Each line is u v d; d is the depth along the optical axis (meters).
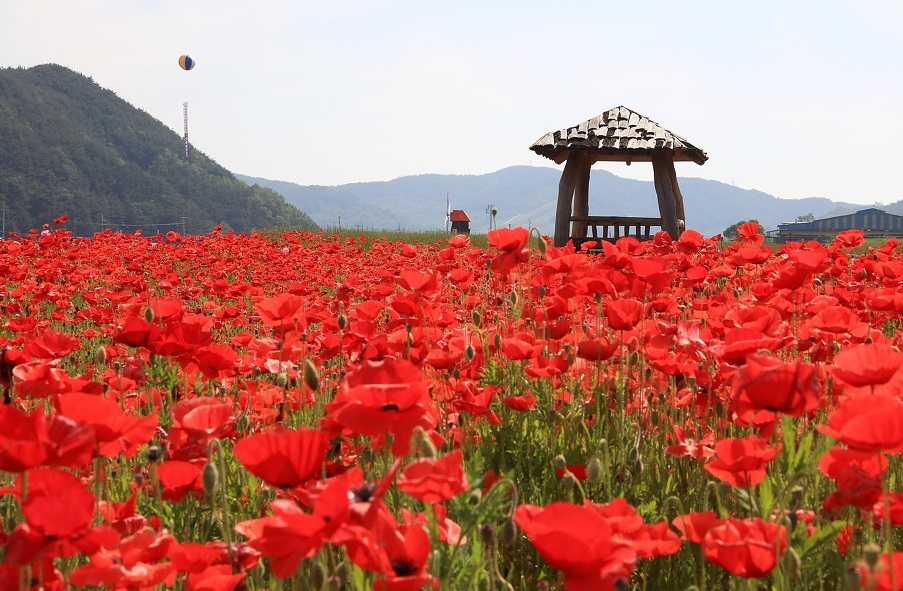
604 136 21.17
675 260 7.29
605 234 21.41
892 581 1.69
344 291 7.02
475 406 3.53
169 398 3.99
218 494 3.05
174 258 16.12
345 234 30.11
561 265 4.83
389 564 1.70
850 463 2.20
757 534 1.99
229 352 3.45
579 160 21.28
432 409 2.29
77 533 1.61
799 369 2.08
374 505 1.68
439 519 2.20
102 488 3.11
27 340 6.15
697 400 3.83
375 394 2.00
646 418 3.98
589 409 4.19
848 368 2.33
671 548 1.94
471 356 3.74
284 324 4.04
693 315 5.50
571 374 4.39
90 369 4.93
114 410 1.99
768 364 2.21
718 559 1.89
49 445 1.70
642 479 3.45
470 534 2.34
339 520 1.59
